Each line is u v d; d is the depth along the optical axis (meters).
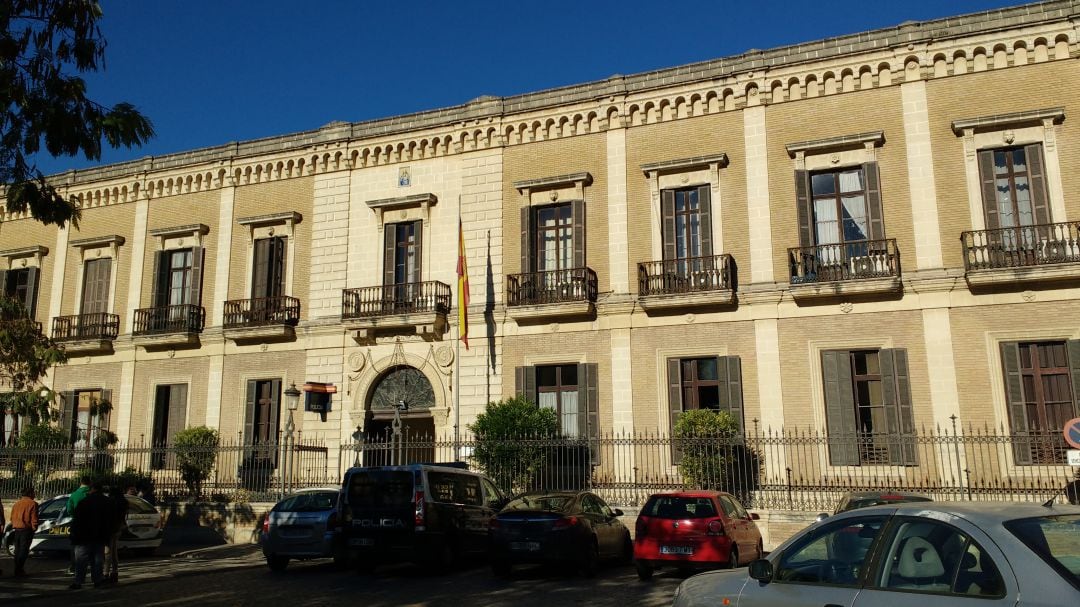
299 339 25.08
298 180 26.20
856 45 20.81
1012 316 18.59
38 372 21.69
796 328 20.28
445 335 23.56
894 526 5.56
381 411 24.06
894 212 19.94
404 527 14.32
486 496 16.59
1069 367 18.03
